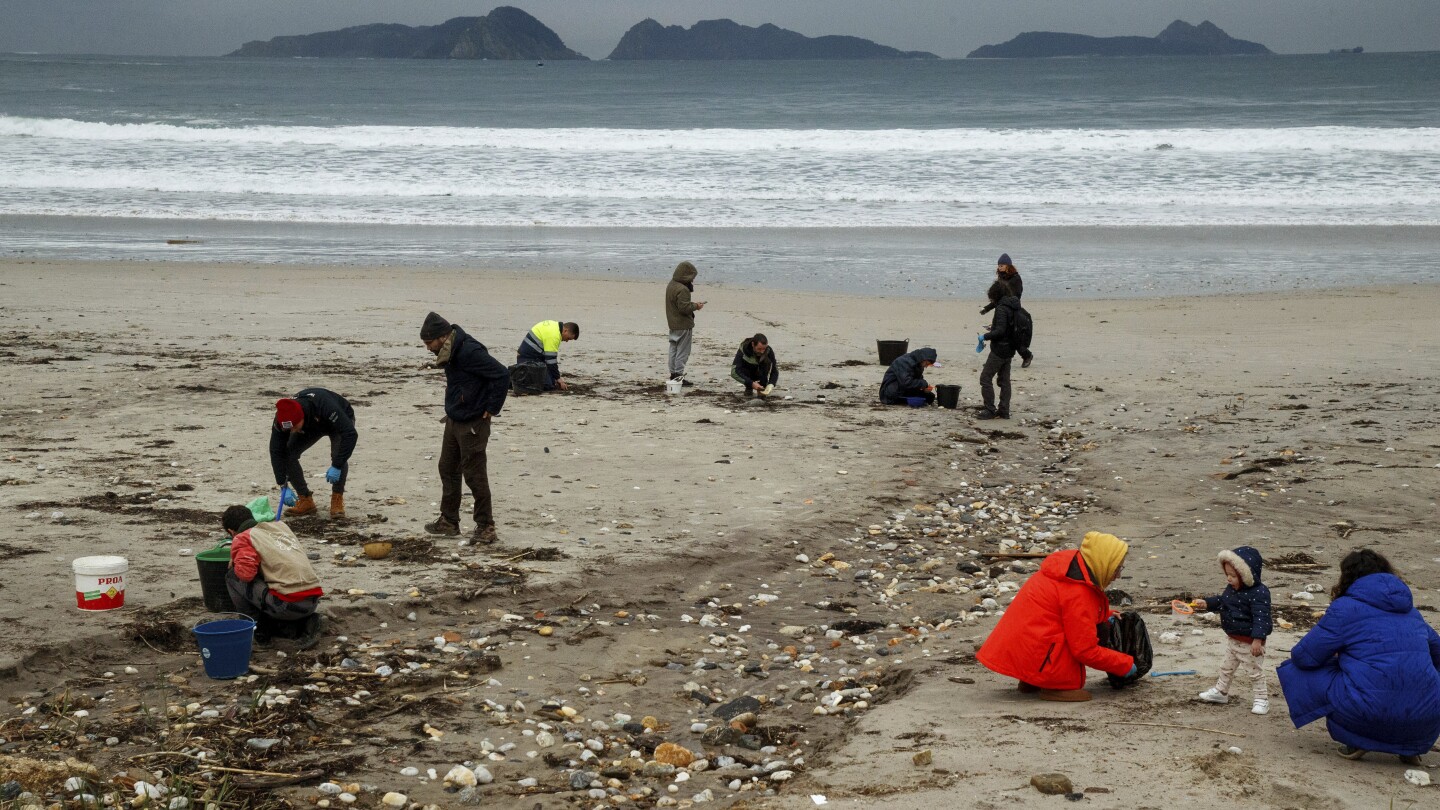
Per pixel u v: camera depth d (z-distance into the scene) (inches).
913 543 395.2
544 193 1562.5
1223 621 224.1
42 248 1124.5
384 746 227.0
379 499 401.7
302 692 249.0
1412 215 1389.0
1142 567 364.2
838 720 250.1
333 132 2124.8
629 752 233.0
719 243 1219.2
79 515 363.9
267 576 267.4
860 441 524.7
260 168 1718.8
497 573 332.2
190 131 2102.6
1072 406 607.2
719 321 843.4
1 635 258.8
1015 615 243.0
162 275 982.4
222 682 251.4
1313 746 205.3
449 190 1574.8
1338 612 198.1
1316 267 1087.0
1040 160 1836.9
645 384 637.3
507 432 517.0
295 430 359.3
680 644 300.2
